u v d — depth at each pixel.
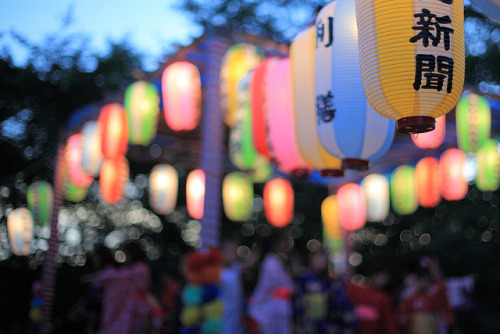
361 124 2.69
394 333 5.63
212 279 3.81
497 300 9.91
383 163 8.74
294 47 3.04
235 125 4.80
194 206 7.39
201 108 6.48
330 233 9.69
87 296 5.44
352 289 5.71
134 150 8.26
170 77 4.88
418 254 11.02
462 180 6.45
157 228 12.66
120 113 5.42
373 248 13.29
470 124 5.00
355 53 2.68
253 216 13.23
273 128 3.76
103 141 5.40
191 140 8.25
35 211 7.34
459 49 1.94
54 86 11.14
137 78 5.95
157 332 5.26
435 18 1.90
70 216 11.65
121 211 12.25
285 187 7.61
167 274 6.94
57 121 11.15
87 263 11.08
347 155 2.83
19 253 7.45
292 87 3.06
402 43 1.89
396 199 7.55
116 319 5.16
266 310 5.08
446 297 6.26
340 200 8.84
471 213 11.05
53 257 7.32
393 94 1.92
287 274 5.57
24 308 10.06
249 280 5.12
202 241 4.84
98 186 11.64
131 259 5.50
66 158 7.62
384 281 6.71
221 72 4.86
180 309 4.17
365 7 1.99
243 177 7.93
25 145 11.04
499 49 11.02
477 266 10.48
